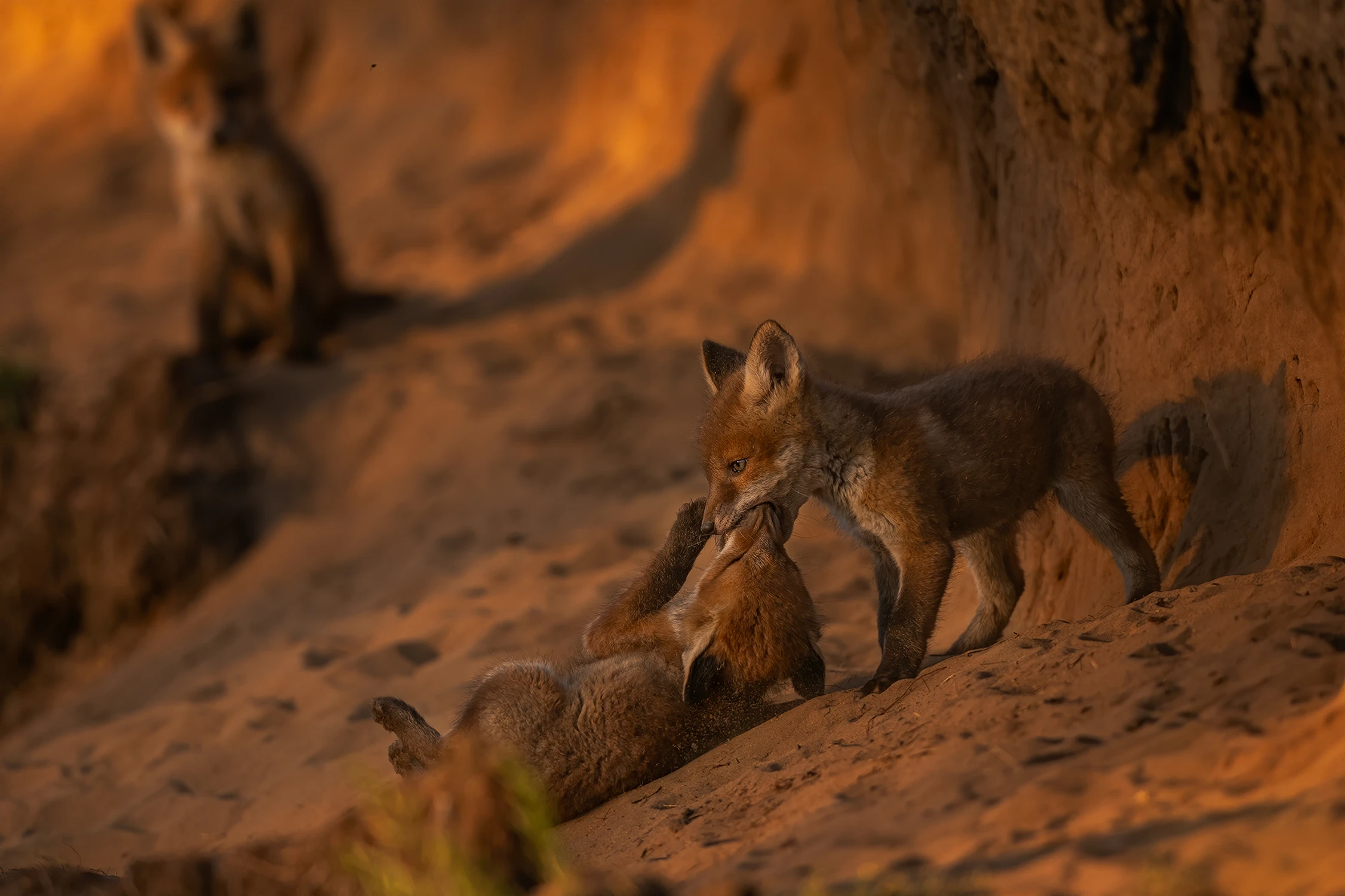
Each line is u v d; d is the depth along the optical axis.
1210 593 6.79
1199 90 7.81
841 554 13.45
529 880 5.03
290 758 11.20
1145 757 5.05
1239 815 4.36
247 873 5.70
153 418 20.59
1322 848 3.95
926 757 5.97
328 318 23.58
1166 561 8.91
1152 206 8.67
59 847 10.44
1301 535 7.57
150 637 19.00
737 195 24.45
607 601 9.27
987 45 9.44
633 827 6.99
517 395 20.03
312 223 22.53
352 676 12.58
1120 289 9.83
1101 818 4.68
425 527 17.75
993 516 8.28
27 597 20.02
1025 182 11.30
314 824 9.60
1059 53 8.46
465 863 4.84
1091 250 10.25
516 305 24.05
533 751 7.68
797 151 23.84
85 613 19.97
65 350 25.56
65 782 12.15
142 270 30.50
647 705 7.78
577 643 10.02
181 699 14.23
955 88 11.91
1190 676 5.79
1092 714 5.82
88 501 20.28
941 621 10.98
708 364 9.60
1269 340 8.34
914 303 20.98
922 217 20.86
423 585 15.60
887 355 19.44
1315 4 6.51
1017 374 8.57
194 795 10.94
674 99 27.39
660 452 17.41
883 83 16.45
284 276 22.28
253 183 21.73
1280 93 7.12
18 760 13.37
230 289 23.05
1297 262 7.60
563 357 20.92
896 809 5.41
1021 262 11.46
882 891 4.42
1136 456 9.45
